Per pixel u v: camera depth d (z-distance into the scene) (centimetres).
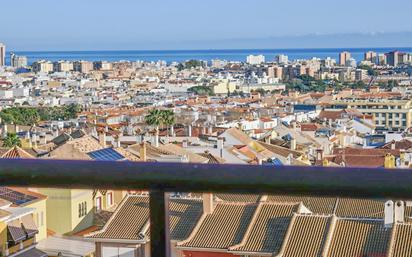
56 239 932
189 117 8912
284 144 5688
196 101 12719
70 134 5497
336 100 11156
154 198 201
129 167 204
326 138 6431
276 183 191
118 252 1092
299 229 1825
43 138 5919
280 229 1775
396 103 10000
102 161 207
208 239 1702
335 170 190
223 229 1736
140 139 4822
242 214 1839
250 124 8281
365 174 186
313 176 189
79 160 209
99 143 3675
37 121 9506
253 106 11038
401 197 183
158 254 204
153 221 204
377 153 4866
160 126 7706
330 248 1728
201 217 1761
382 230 1712
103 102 13388
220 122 8131
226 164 197
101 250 1110
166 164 201
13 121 9419
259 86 17638
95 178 204
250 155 4544
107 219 1120
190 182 199
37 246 798
